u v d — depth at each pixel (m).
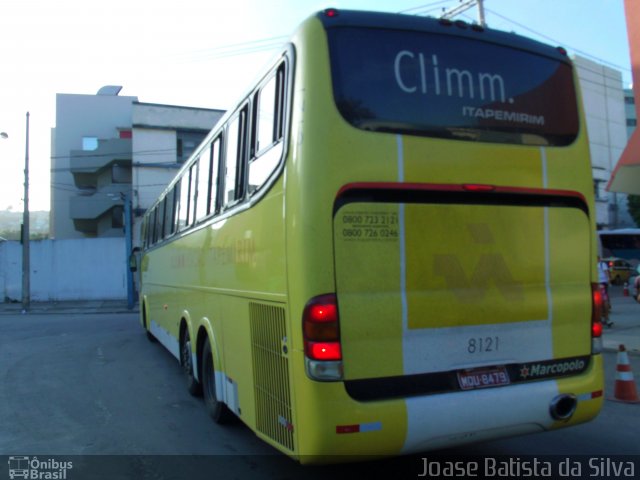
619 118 44.09
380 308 3.52
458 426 3.62
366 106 3.66
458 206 3.80
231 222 5.10
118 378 8.83
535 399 3.88
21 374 9.27
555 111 4.32
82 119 45.25
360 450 3.41
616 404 6.69
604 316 13.15
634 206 42.03
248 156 4.64
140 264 14.73
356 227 3.51
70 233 45.22
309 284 3.42
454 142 3.84
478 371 3.79
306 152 3.52
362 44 3.76
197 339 6.67
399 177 3.64
